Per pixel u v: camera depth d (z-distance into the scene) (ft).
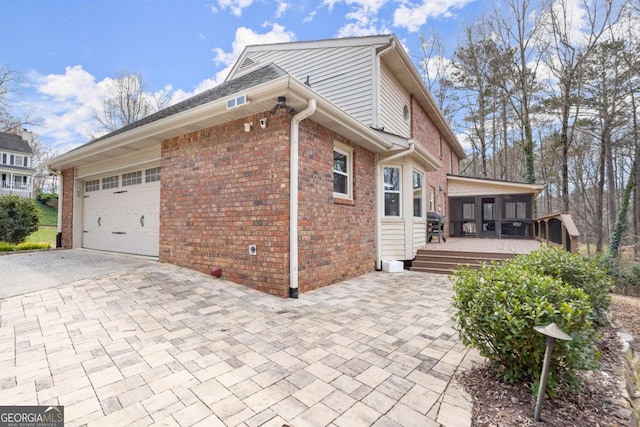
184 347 10.36
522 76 53.21
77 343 10.42
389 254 26.53
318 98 15.75
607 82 45.65
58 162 29.78
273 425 6.74
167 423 6.73
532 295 8.22
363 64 28.02
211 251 18.90
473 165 82.84
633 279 29.37
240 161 17.67
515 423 6.79
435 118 44.60
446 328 12.51
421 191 31.89
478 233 48.39
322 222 18.95
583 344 7.45
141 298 14.90
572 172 65.16
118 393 7.77
